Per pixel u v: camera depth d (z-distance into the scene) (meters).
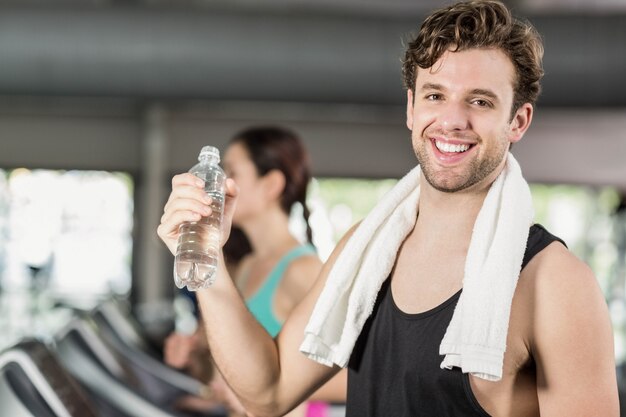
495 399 1.50
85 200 9.95
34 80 7.28
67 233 9.91
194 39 7.28
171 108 9.88
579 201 10.38
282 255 2.85
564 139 10.04
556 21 7.25
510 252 1.49
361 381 1.61
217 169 1.68
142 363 4.51
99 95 7.41
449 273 1.56
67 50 7.22
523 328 1.49
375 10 8.13
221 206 1.65
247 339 1.70
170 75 7.34
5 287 9.77
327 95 7.45
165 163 9.87
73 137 9.84
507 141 1.54
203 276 1.60
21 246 9.84
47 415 1.96
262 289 2.82
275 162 2.91
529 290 1.49
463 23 1.50
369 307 1.62
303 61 7.33
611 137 9.99
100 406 3.66
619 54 7.14
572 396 1.44
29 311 9.76
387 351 1.57
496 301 1.46
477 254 1.51
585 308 1.45
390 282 1.63
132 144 9.85
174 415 3.69
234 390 1.76
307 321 1.73
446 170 1.52
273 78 7.37
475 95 1.50
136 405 3.68
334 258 1.75
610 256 10.17
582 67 7.19
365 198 10.34
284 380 1.74
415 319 1.54
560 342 1.45
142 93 7.40
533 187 10.42
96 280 9.88
